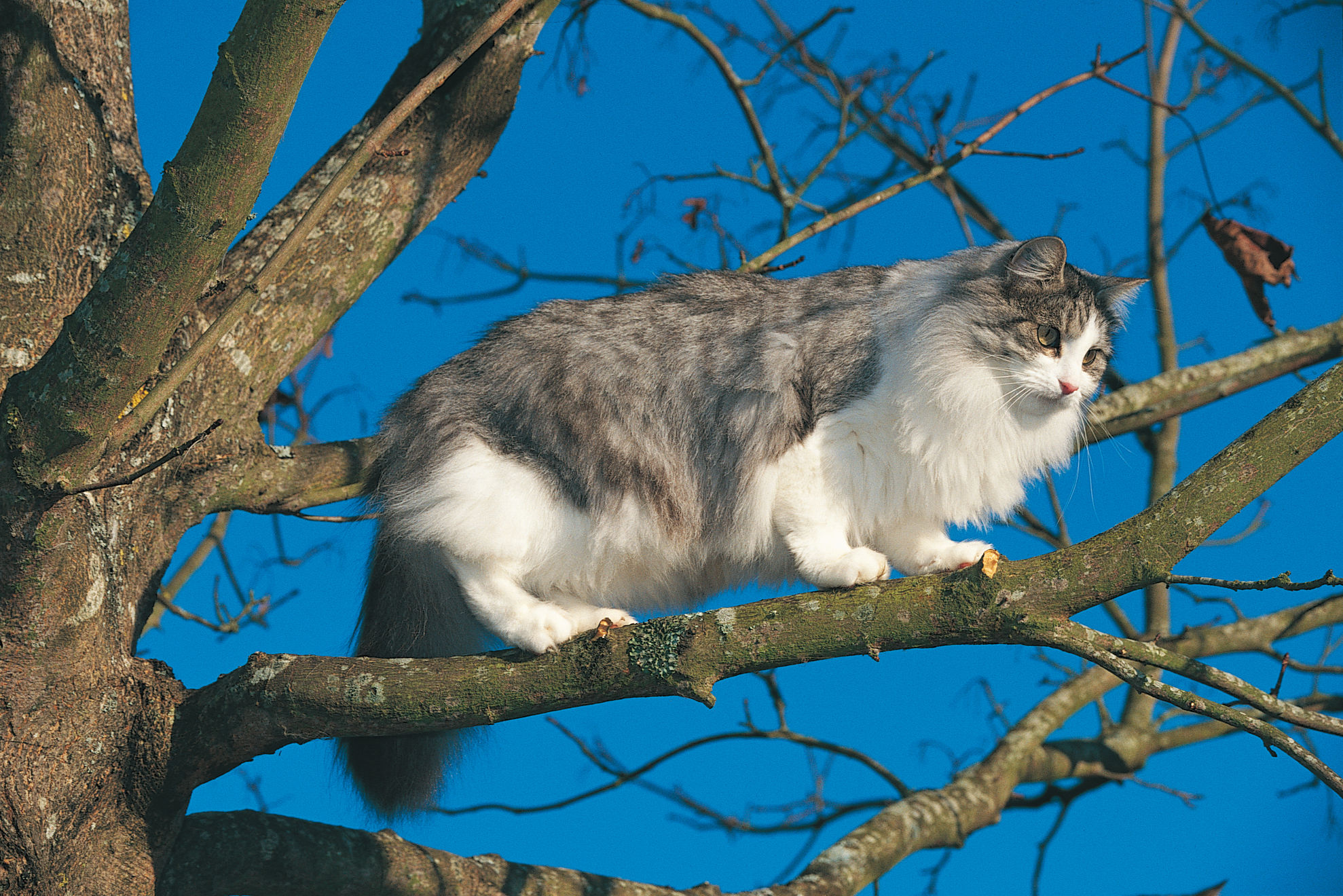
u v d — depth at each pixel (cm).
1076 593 217
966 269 318
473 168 379
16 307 279
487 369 307
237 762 261
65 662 246
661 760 423
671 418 301
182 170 201
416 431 306
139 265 206
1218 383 465
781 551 312
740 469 297
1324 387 224
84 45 306
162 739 257
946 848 418
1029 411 316
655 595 329
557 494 293
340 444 371
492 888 308
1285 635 479
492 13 367
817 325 305
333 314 343
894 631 225
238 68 194
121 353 211
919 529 322
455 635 319
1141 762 486
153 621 434
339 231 344
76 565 241
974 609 220
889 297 310
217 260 213
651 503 299
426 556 306
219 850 272
